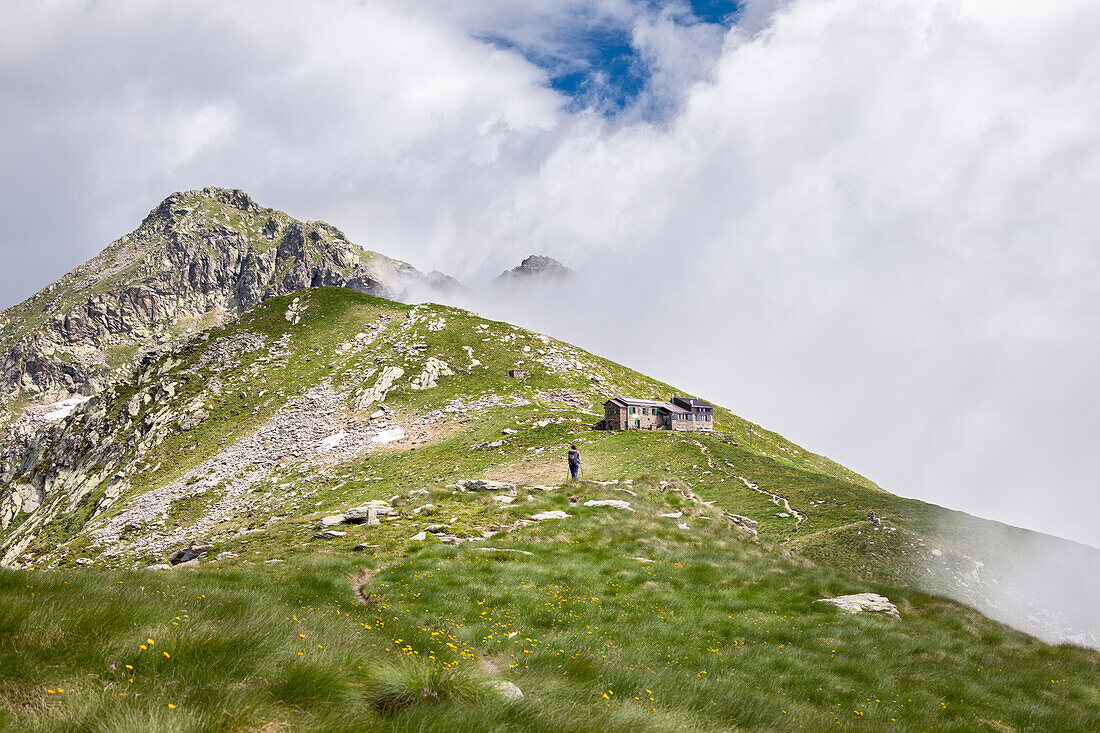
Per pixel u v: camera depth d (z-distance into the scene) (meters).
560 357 155.12
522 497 45.06
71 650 9.19
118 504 109.00
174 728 7.02
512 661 15.05
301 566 26.61
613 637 20.23
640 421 108.19
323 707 8.63
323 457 110.31
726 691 14.77
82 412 151.88
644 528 37.59
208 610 13.62
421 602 22.33
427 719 8.53
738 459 82.06
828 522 63.09
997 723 17.61
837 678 18.78
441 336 157.62
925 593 31.22
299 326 168.00
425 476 87.69
